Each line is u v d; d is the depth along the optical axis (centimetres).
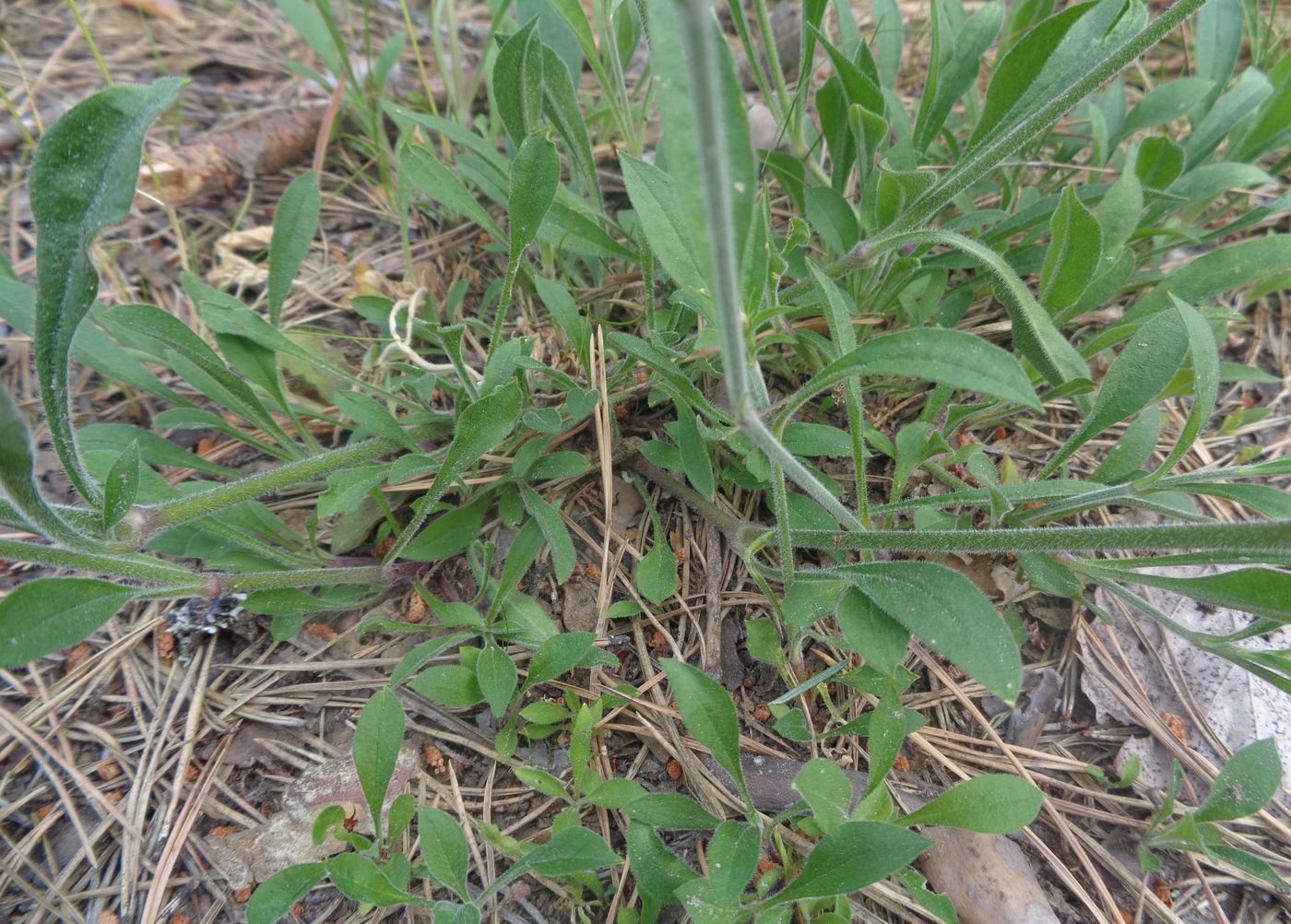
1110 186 26
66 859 21
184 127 37
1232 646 20
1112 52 21
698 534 26
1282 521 15
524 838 21
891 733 19
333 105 33
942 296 28
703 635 24
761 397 18
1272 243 23
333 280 32
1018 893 20
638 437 27
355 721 23
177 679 24
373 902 17
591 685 23
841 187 29
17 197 34
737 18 27
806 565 25
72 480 18
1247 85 29
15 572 25
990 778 18
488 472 26
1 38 40
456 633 22
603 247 27
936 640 16
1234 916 21
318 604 23
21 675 24
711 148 10
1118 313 30
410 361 27
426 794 22
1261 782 19
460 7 45
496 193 29
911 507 21
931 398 24
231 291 32
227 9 44
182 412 25
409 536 22
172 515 21
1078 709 24
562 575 22
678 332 26
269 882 17
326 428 29
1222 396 30
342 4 44
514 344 23
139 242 33
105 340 25
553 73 25
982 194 31
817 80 38
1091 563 21
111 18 42
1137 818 22
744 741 22
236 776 22
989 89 23
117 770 22
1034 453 28
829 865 16
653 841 19
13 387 29
